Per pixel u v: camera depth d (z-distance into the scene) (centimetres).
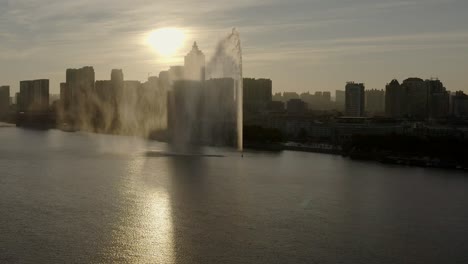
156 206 18550
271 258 13350
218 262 13000
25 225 15762
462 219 17525
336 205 19375
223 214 17562
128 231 15338
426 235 15562
